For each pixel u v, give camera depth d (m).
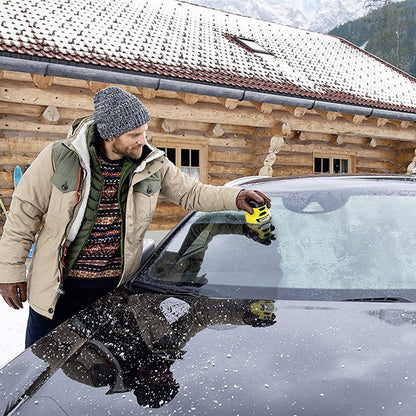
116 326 1.58
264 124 9.34
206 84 7.92
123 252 2.12
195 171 9.52
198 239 2.23
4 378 1.35
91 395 1.17
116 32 8.76
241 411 1.04
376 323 1.43
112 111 1.90
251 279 1.86
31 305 2.09
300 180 2.57
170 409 1.08
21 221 2.08
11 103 7.58
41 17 8.27
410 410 1.02
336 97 9.48
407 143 12.18
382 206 2.16
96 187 2.06
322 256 1.93
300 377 1.16
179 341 1.41
